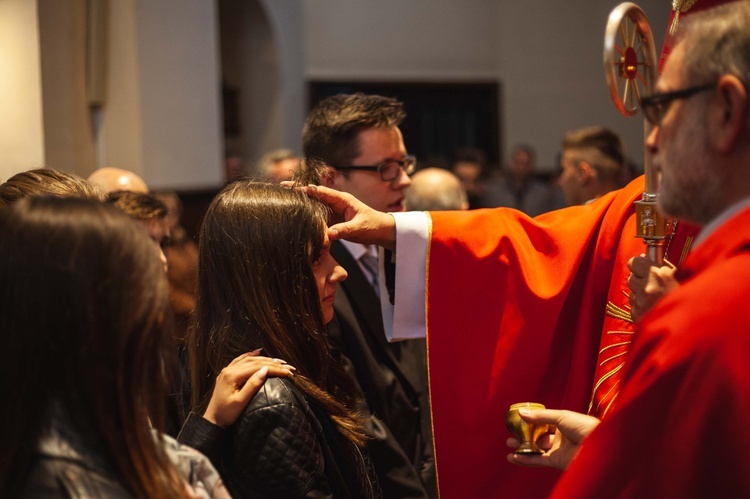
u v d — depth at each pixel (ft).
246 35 33.55
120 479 3.32
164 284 3.56
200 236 5.63
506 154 34.58
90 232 3.38
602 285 6.39
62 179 6.07
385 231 6.44
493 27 34.32
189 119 19.52
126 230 3.47
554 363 6.59
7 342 3.30
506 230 6.54
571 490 3.71
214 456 4.97
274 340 5.34
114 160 16.14
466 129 34.68
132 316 3.39
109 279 3.36
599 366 6.16
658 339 3.58
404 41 33.30
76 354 3.31
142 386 3.43
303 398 5.13
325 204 6.27
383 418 7.57
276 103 32.89
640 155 35.47
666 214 4.03
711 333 3.42
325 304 5.90
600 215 6.59
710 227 3.80
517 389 6.46
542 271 6.47
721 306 3.44
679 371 3.45
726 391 3.35
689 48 3.84
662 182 3.99
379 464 7.16
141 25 17.66
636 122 35.40
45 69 13.03
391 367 7.86
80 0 14.55
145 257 3.49
